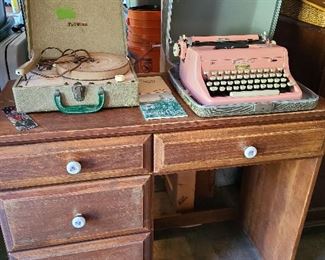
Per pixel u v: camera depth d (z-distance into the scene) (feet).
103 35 3.57
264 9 3.97
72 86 2.92
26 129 2.73
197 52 3.17
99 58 3.37
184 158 3.09
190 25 3.90
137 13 4.68
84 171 2.92
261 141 3.17
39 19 3.43
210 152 3.11
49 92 2.90
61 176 2.91
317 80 4.08
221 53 3.21
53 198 2.99
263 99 3.08
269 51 3.31
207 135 3.03
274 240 4.44
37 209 3.00
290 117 3.11
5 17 5.21
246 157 3.20
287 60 3.35
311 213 5.00
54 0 3.41
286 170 4.01
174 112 3.05
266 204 4.56
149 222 3.37
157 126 2.89
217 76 3.18
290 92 3.17
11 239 3.10
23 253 3.20
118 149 2.90
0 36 4.70
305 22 4.31
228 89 3.11
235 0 3.87
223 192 5.92
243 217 5.27
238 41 3.53
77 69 3.06
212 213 5.32
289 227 4.09
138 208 3.24
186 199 5.28
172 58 3.85
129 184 3.10
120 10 3.55
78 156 2.85
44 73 3.13
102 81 3.02
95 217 3.18
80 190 3.01
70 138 2.78
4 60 4.40
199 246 5.03
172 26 3.82
